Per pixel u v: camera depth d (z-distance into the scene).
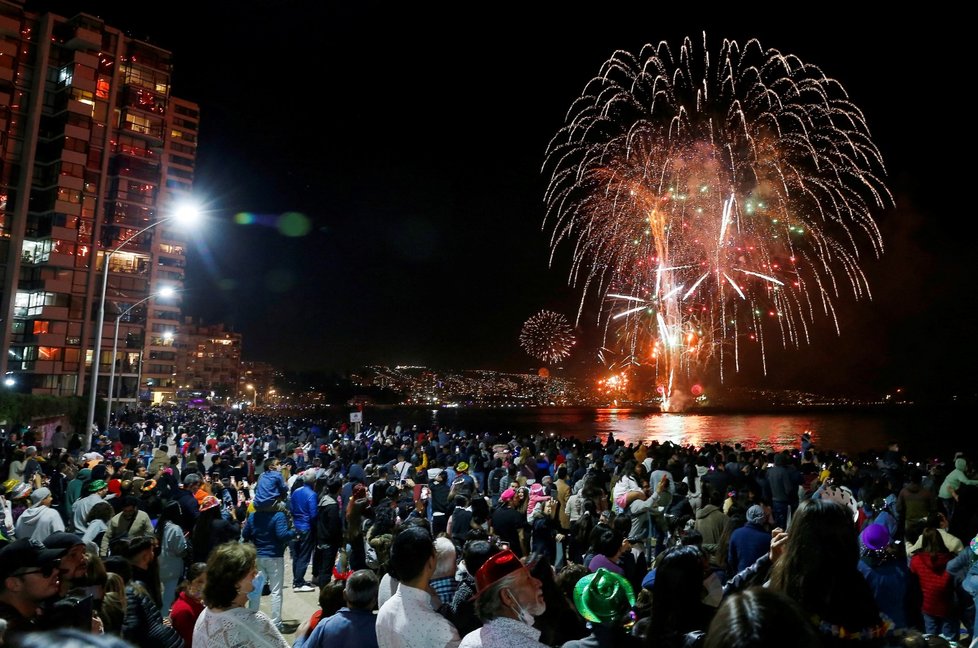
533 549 9.03
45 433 34.44
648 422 132.25
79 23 69.81
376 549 5.90
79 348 69.12
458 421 123.75
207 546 7.93
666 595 3.34
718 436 78.62
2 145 66.50
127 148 74.00
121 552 5.78
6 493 10.54
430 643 3.71
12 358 67.69
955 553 7.10
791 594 2.92
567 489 11.56
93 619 3.84
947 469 16.44
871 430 88.50
